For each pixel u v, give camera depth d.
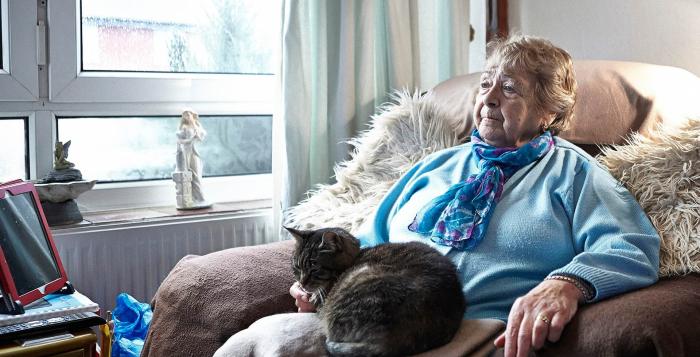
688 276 1.54
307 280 1.55
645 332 1.25
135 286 2.29
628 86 1.95
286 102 2.39
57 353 1.56
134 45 2.47
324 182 2.52
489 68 1.82
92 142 2.44
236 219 2.45
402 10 2.59
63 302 1.67
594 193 1.66
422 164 1.94
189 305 1.73
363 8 2.47
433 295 1.37
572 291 1.40
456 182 1.82
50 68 2.30
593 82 1.98
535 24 2.71
